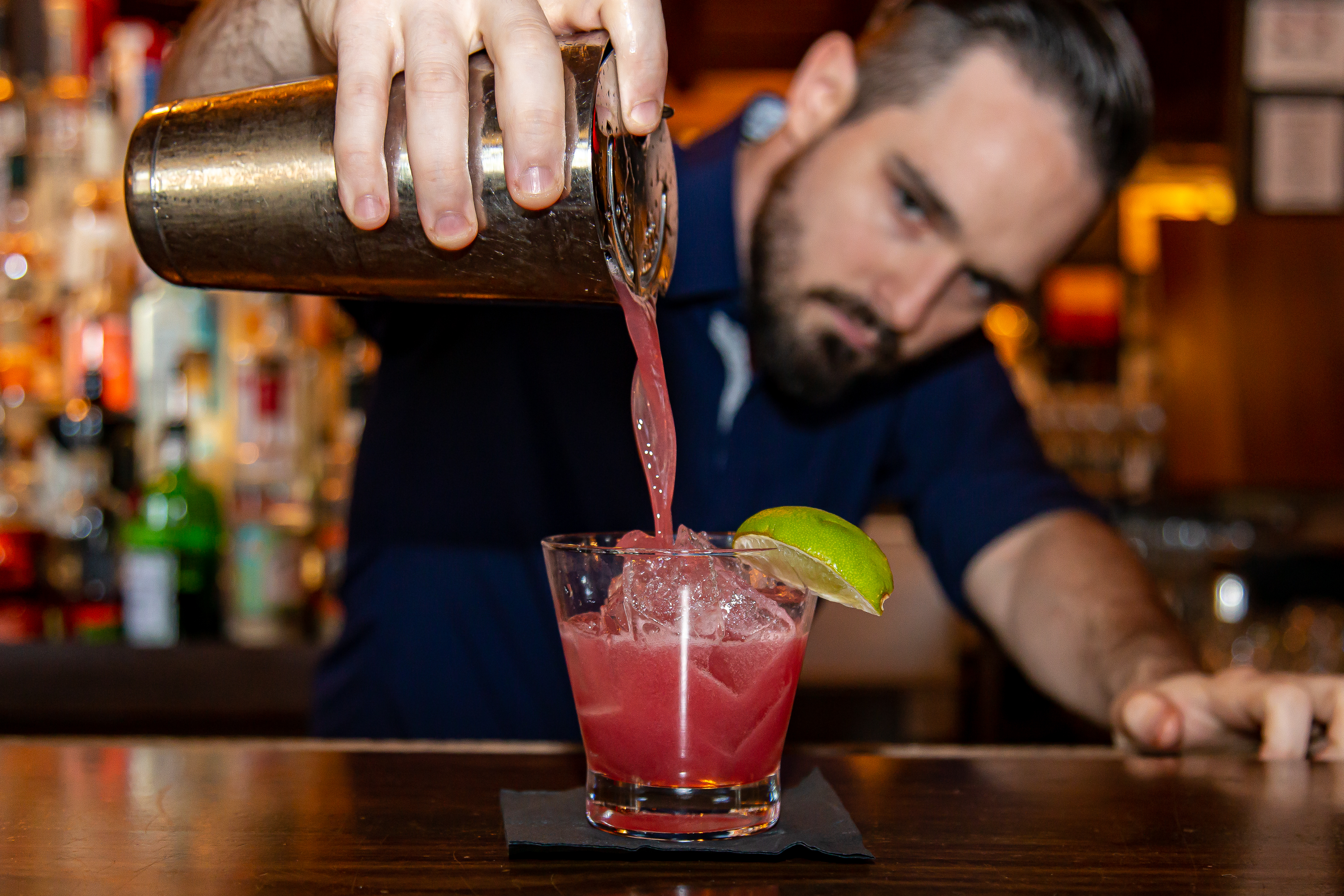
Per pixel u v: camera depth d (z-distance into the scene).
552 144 0.75
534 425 1.65
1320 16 3.51
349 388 2.28
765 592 0.78
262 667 1.96
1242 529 3.46
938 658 2.77
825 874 0.72
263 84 1.07
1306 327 3.72
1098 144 1.40
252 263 0.86
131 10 2.85
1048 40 1.37
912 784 0.95
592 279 0.83
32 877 0.69
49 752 1.00
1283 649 2.59
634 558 0.77
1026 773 0.98
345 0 0.78
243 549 2.06
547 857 0.74
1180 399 3.74
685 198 1.62
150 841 0.76
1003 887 0.70
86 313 2.17
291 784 0.90
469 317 1.63
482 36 0.78
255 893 0.67
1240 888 0.71
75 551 2.10
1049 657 1.50
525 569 1.65
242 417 2.12
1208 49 3.54
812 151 1.51
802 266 1.50
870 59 1.49
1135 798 0.90
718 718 0.77
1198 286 3.74
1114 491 4.13
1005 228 1.40
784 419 1.68
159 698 1.94
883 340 1.50
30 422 2.19
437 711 1.65
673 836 0.77
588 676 0.79
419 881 0.69
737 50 3.62
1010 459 1.76
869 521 3.01
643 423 0.88
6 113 2.22
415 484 1.66
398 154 0.80
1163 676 1.26
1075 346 4.58
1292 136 3.57
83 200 2.16
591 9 0.82
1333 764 1.02
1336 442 3.69
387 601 1.67
